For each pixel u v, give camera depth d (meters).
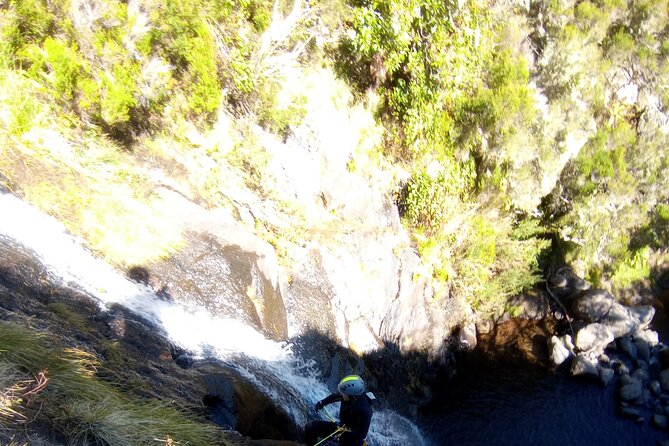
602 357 13.61
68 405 3.71
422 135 11.53
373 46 10.38
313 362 8.05
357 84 10.88
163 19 7.49
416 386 10.96
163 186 7.60
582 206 14.61
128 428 3.86
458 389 11.98
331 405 7.75
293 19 8.88
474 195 12.84
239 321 7.15
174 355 5.90
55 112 6.97
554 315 14.70
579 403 12.28
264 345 7.27
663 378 13.36
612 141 15.12
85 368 4.25
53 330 4.55
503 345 13.59
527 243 14.01
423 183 11.65
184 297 6.75
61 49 6.74
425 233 12.05
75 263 5.91
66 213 6.36
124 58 7.21
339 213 9.92
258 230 8.52
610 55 15.64
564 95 13.73
